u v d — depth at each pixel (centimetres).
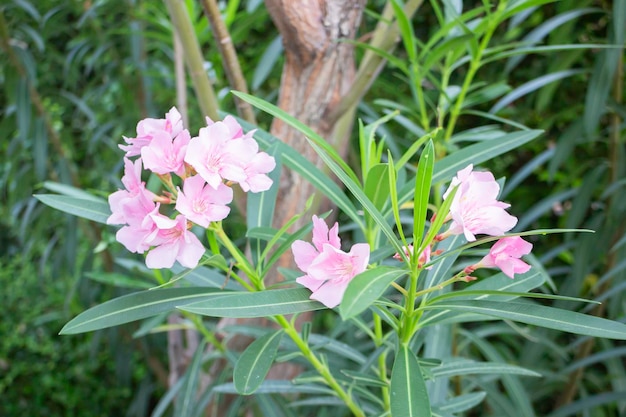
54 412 231
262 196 66
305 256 52
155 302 57
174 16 77
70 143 168
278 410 85
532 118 157
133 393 226
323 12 80
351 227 100
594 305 125
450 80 154
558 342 151
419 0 83
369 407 82
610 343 123
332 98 83
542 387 134
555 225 159
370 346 112
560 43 122
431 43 85
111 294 156
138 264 92
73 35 183
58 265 162
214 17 77
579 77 146
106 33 155
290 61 84
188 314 93
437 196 89
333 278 49
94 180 185
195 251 51
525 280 63
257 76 106
